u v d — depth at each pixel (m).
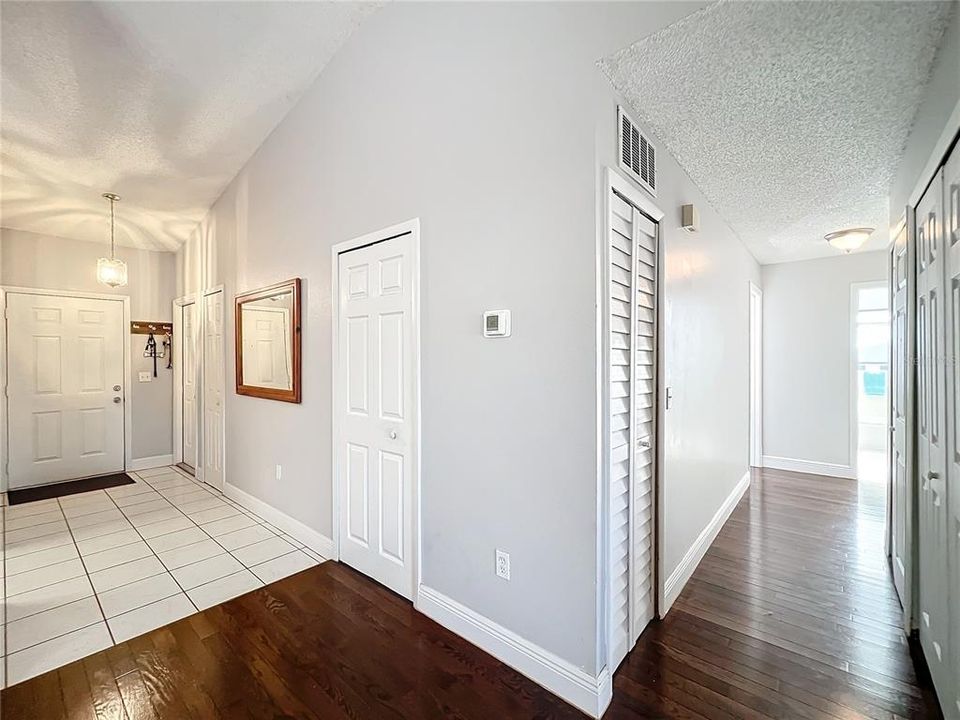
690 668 1.78
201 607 2.26
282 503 3.31
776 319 4.93
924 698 1.62
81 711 1.60
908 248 2.05
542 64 1.71
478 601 1.94
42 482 4.38
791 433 4.86
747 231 3.62
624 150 1.78
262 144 3.46
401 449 2.33
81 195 3.83
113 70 2.59
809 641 1.95
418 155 2.19
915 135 1.95
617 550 1.76
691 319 2.58
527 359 1.74
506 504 1.82
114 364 4.82
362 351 2.57
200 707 1.62
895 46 1.50
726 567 2.62
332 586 2.46
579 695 1.59
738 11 1.36
